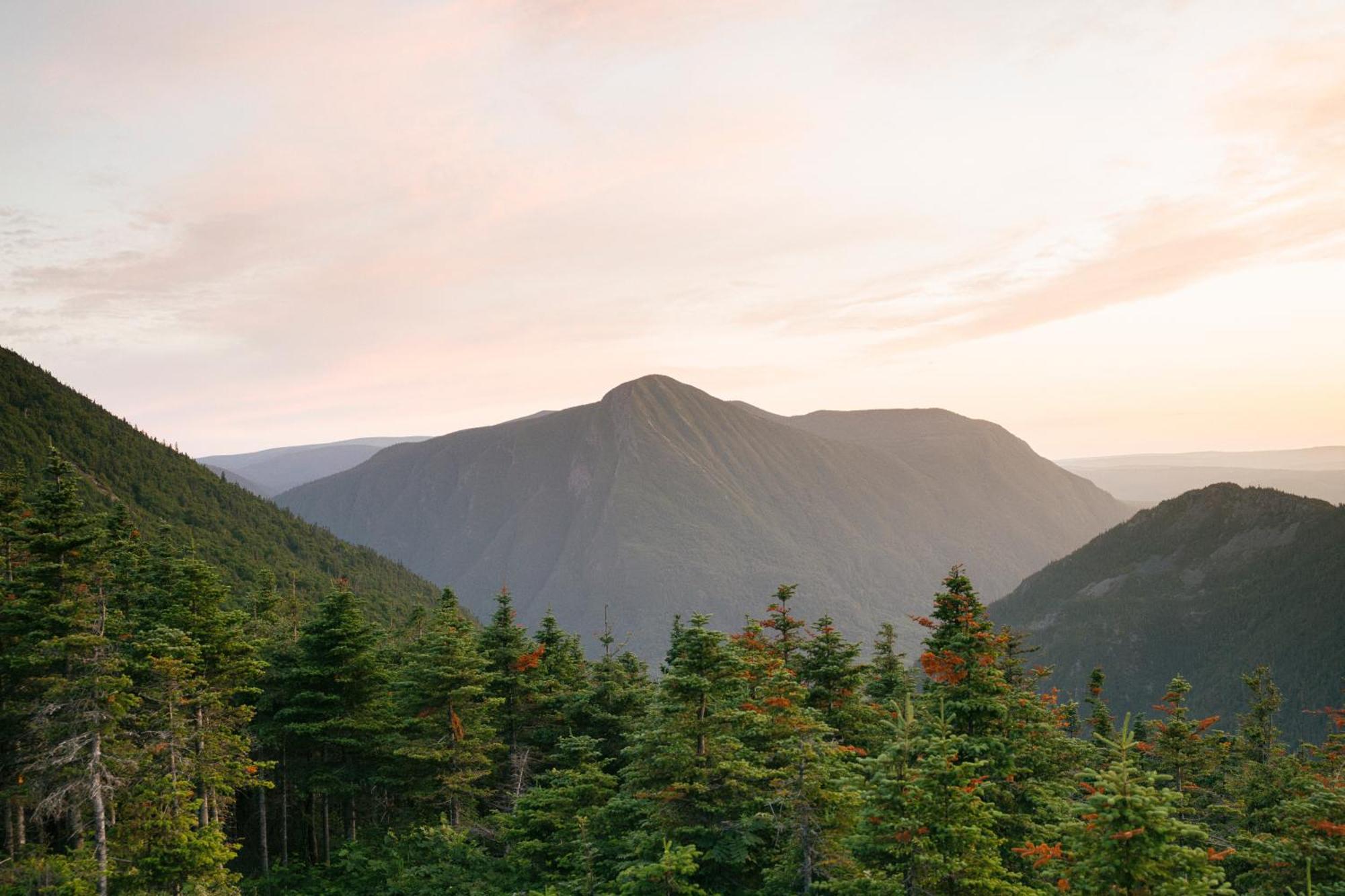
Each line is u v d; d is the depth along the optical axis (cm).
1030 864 2323
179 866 2317
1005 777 2497
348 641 3647
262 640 3806
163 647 2569
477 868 3041
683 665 2553
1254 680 5541
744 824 2416
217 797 3033
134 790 2405
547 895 2464
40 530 2983
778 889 2325
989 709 2533
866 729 3216
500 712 3841
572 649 4956
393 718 3741
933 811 1778
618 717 3969
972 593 2675
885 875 1903
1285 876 2238
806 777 2322
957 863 1739
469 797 3634
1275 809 3253
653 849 2525
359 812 4241
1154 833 1452
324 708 3597
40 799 2534
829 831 2292
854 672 3216
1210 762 4212
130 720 2544
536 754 3950
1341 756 3862
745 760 2522
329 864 3531
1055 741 2891
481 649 3966
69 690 2325
